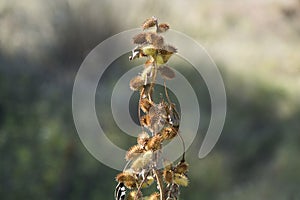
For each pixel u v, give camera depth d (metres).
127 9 28.30
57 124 21.33
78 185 20.30
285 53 30.50
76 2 27.23
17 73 23.95
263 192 21.16
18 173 20.00
